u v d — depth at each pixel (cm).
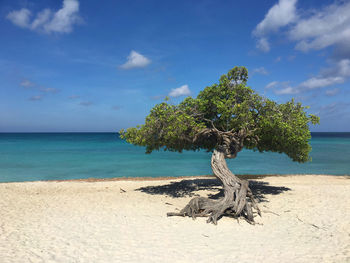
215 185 2023
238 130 1502
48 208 1316
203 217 1172
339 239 911
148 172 3103
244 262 729
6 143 8962
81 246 832
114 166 3538
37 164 3641
